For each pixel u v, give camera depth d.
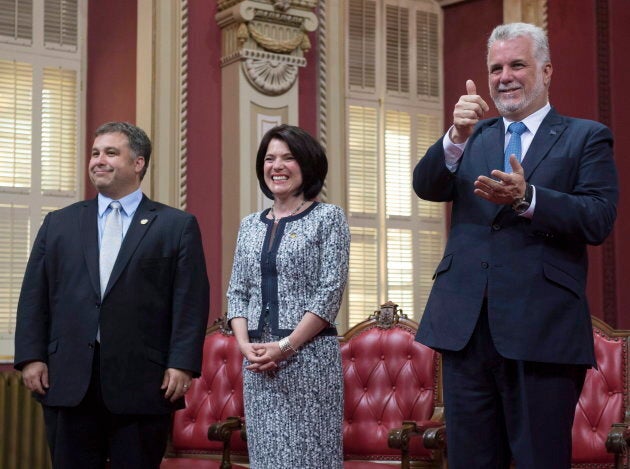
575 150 2.52
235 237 5.77
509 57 2.55
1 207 5.59
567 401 2.43
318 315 3.21
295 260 3.27
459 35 7.38
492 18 7.21
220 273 5.88
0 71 5.64
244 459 4.46
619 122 7.02
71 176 5.83
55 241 3.41
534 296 2.43
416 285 7.07
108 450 3.39
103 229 3.43
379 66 7.04
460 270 2.54
